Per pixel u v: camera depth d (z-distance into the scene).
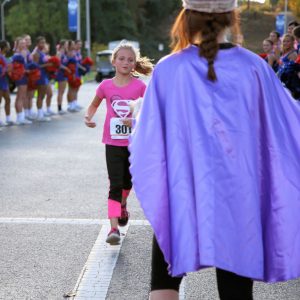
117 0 88.94
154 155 3.03
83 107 23.00
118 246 6.16
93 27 89.06
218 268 2.95
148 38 95.12
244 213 2.93
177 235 2.94
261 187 3.05
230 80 3.01
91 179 9.55
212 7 3.06
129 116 6.23
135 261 5.72
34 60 17.94
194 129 3.00
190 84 3.03
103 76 49.38
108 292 4.99
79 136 14.68
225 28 3.12
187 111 3.02
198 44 3.12
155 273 3.17
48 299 4.85
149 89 3.11
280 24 48.34
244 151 2.97
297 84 9.28
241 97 3.00
